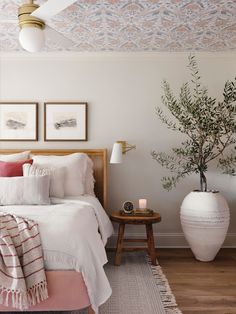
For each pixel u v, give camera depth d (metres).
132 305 2.51
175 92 4.24
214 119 3.81
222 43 3.87
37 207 2.86
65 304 2.07
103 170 4.13
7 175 3.43
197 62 4.24
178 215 4.25
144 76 4.26
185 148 4.20
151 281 3.01
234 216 4.23
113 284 2.94
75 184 3.65
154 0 2.74
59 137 4.23
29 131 4.23
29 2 2.34
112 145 4.24
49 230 2.17
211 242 3.54
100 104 4.26
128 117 4.25
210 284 2.94
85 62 4.25
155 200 4.25
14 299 1.96
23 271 2.01
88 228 2.37
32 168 3.45
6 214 2.34
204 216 3.51
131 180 4.25
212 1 2.77
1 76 4.24
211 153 3.83
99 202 3.79
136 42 3.83
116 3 2.79
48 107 4.23
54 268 2.09
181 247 4.23
